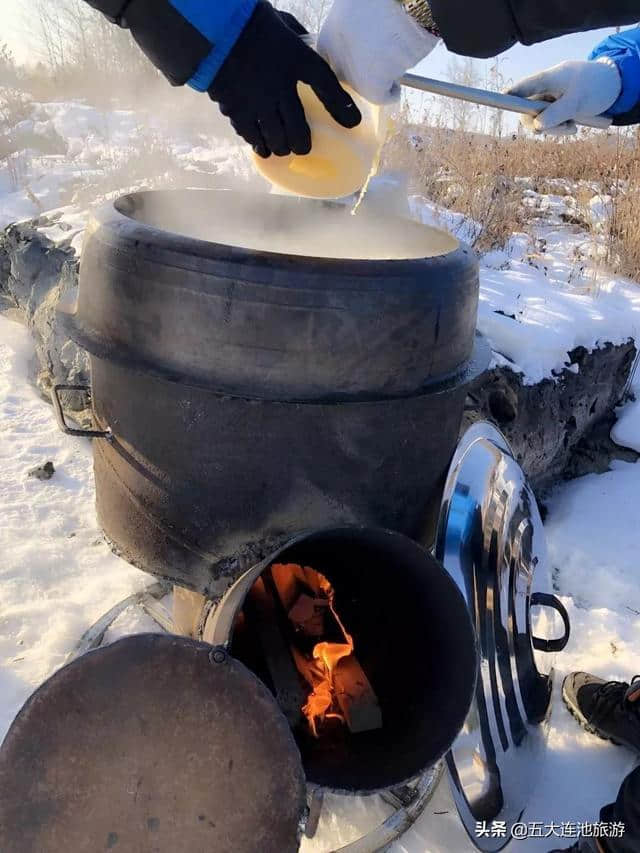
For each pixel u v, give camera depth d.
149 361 1.23
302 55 1.03
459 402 1.47
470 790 1.42
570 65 1.24
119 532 1.47
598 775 1.66
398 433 1.32
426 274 1.25
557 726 1.79
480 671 1.48
